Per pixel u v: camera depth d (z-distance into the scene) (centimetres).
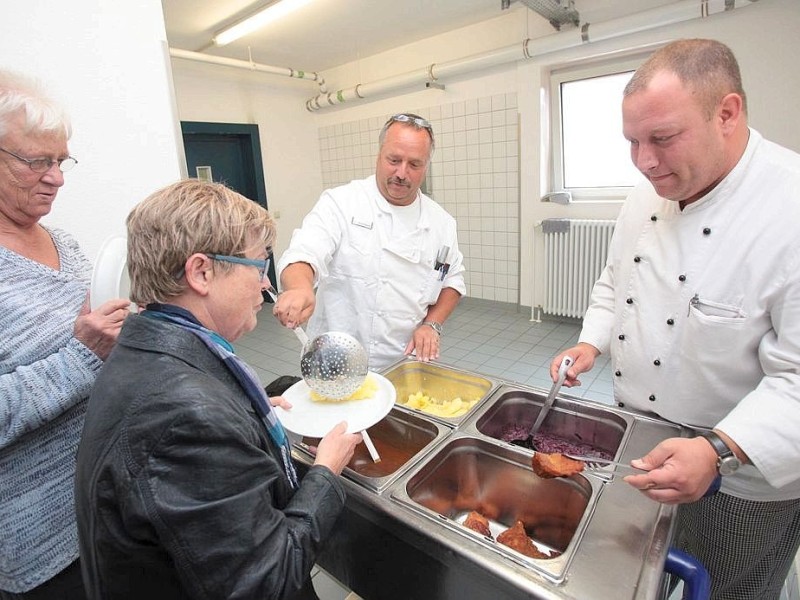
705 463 73
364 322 155
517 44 347
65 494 93
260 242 68
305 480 70
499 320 418
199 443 52
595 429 108
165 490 51
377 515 80
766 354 84
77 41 129
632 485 75
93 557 58
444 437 99
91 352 88
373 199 152
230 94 461
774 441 74
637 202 111
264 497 57
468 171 424
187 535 51
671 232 99
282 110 506
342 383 95
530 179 389
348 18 349
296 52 434
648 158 85
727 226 89
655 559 66
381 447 113
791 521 103
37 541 90
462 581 71
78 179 134
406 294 154
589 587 62
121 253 97
